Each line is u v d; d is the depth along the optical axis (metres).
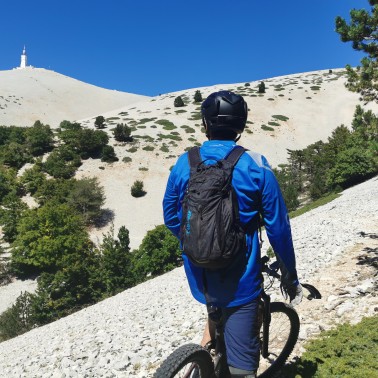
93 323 9.69
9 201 38.91
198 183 2.20
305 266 8.48
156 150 51.81
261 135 61.44
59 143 54.34
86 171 47.09
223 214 2.13
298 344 4.40
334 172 33.81
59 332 10.10
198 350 2.41
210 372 2.55
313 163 43.66
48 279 22.17
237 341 2.35
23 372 6.71
